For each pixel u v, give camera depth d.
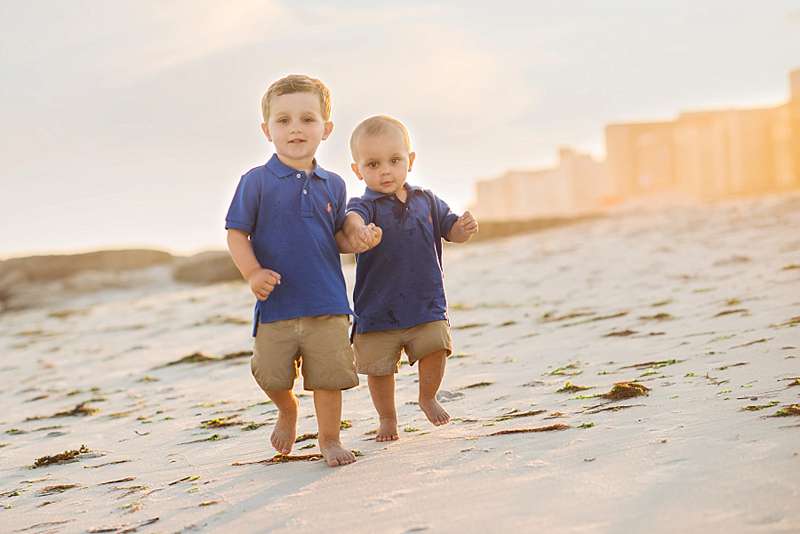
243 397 5.67
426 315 3.81
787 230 12.40
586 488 2.51
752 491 2.29
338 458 3.36
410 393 4.91
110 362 8.51
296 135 3.56
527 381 4.85
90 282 21.89
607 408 3.70
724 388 3.74
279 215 3.51
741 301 6.63
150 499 3.21
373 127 3.84
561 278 10.87
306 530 2.52
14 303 20.83
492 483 2.72
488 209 64.25
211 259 22.25
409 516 2.49
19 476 4.06
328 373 3.42
